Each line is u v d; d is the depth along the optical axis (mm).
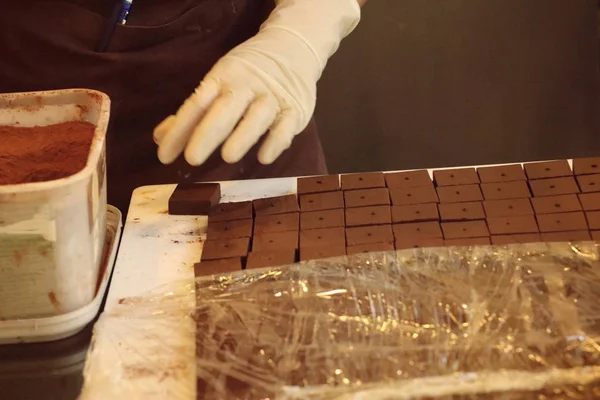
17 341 631
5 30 768
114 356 618
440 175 719
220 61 729
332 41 757
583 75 1103
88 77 783
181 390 600
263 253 664
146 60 782
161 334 628
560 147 1148
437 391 585
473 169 722
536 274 639
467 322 616
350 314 624
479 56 1100
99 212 651
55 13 768
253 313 629
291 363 602
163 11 782
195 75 801
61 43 771
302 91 730
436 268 647
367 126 1147
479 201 694
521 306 623
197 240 695
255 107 709
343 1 771
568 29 1083
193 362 613
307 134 870
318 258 659
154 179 813
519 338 606
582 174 703
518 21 1082
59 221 600
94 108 681
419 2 1074
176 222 713
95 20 771
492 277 640
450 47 1098
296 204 708
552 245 656
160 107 804
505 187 703
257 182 749
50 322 626
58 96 679
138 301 650
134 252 688
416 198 701
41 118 684
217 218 705
